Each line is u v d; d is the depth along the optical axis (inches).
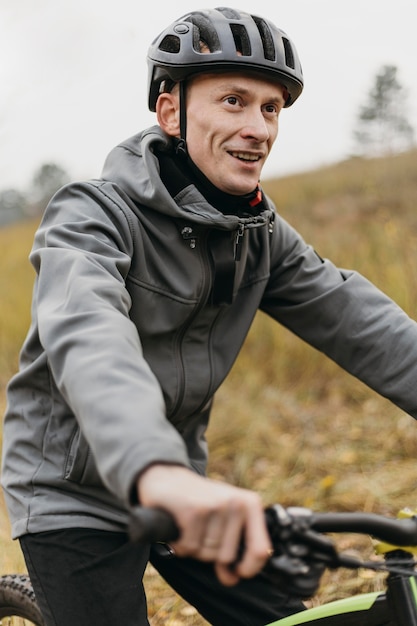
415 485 150.6
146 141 64.3
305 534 35.2
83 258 56.1
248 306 72.4
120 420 39.8
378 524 38.6
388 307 71.9
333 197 496.1
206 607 71.9
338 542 127.5
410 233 250.4
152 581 116.2
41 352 63.2
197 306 67.0
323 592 109.0
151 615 107.1
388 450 168.2
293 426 190.9
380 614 56.2
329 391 209.5
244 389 207.9
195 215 63.4
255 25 64.2
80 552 62.1
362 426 184.1
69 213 62.7
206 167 64.8
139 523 33.6
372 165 569.6
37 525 62.9
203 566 70.8
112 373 43.4
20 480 64.6
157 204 63.2
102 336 46.8
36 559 63.6
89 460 61.3
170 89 67.3
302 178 647.1
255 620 70.1
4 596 82.4
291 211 478.6
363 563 40.0
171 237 65.1
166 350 67.1
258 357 222.2
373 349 71.0
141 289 64.2
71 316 49.5
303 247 76.1
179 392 67.2
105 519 62.8
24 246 435.2
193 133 64.9
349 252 244.5
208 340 70.0
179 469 37.0
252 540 33.8
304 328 75.7
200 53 62.6
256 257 72.7
